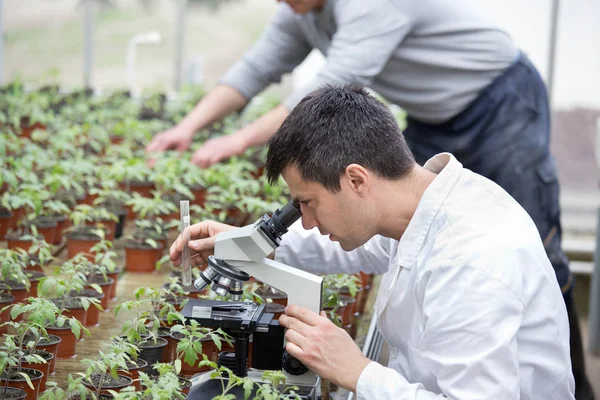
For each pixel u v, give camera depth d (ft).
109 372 8.31
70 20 26.25
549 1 24.16
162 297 10.09
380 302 7.52
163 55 26.99
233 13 27.12
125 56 26.91
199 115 15.52
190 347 7.36
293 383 7.36
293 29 14.92
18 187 13.92
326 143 6.73
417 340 7.04
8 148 16.92
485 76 13.76
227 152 13.32
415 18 12.78
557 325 6.85
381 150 6.85
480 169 14.23
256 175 18.53
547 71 24.62
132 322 8.47
